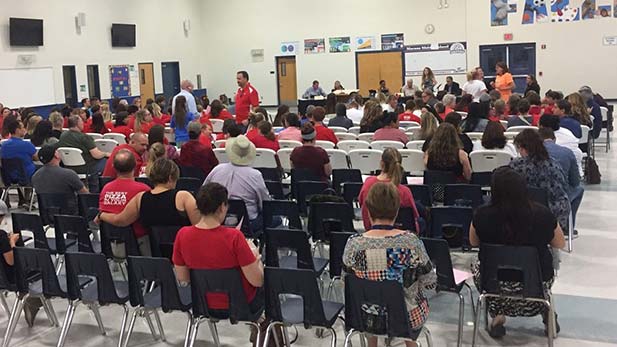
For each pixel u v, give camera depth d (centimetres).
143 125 897
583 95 958
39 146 795
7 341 394
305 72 2117
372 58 2027
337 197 463
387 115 741
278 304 317
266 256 398
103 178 597
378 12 1997
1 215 389
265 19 2133
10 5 1425
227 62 2198
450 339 387
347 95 1669
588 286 468
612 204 702
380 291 287
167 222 394
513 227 328
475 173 556
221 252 317
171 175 399
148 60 1925
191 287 329
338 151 660
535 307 346
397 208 299
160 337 407
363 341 360
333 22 2056
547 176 452
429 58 1955
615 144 1128
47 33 1538
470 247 422
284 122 902
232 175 472
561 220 453
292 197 582
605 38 1764
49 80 1548
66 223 442
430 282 300
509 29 1847
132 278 349
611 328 396
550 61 1820
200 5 2192
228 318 328
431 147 532
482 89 1300
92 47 1694
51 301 477
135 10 1861
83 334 418
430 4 1931
